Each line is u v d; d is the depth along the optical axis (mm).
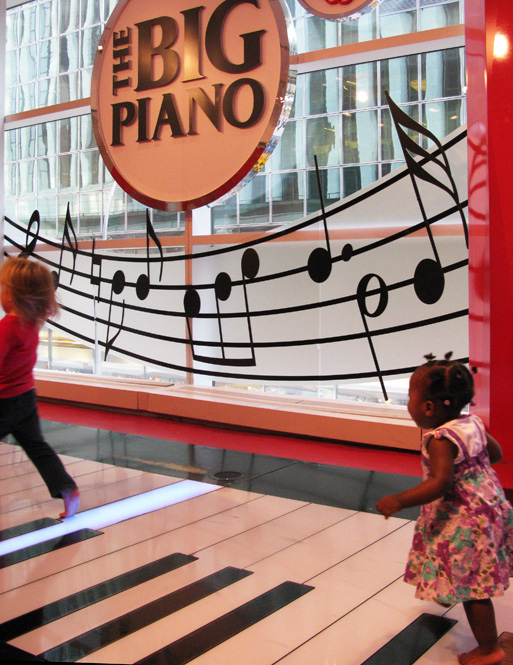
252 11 5086
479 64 3463
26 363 2996
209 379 5770
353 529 3096
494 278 3348
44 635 2135
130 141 5840
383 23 4730
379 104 4711
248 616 2256
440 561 1883
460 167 4340
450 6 4449
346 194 4871
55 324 6770
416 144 4539
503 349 3334
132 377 6234
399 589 2477
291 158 5121
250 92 5113
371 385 4812
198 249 5660
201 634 2131
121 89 5871
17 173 7000
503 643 2064
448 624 2207
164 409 5492
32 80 6883
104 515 3305
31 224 6926
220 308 5535
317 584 2516
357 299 4812
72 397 6145
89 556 2793
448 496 1923
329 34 4977
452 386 1933
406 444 4340
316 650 2039
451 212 4379
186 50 5449
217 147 5312
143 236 6066
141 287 6059
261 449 4570
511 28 3268
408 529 3094
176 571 2635
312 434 4715
